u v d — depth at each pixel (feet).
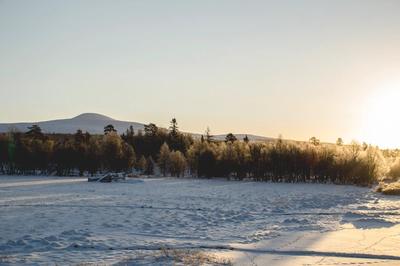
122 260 53.21
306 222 88.07
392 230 78.95
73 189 176.86
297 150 259.39
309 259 56.65
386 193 163.63
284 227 81.97
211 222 88.12
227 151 277.23
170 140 396.16
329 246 64.44
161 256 54.80
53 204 120.78
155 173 329.72
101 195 150.61
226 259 54.90
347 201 137.18
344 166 241.55
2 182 220.84
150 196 148.87
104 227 81.97
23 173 314.55
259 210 110.63
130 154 320.09
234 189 187.52
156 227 81.71
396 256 58.29
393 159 279.90
